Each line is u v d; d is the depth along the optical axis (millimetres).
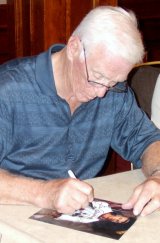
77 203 1228
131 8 3613
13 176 1337
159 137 1671
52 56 1520
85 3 2486
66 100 1516
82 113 1574
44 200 1257
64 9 2430
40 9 2418
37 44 2494
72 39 1390
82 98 1428
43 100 1502
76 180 1271
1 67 1565
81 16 2486
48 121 1525
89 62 1309
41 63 1504
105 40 1264
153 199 1279
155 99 1922
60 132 1548
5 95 1465
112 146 1758
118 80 1328
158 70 1998
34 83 1495
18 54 2686
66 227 1158
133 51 1272
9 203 1282
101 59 1279
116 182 1483
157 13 3771
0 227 1137
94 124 1618
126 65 1287
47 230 1140
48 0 2377
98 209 1263
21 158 1533
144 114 1743
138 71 2020
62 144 1566
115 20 1285
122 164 2869
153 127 1729
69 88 1473
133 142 1700
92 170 1679
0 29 2965
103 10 1321
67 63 1438
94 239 1104
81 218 1207
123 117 1693
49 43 2424
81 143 1608
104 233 1132
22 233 1109
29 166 1546
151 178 1400
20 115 1493
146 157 1607
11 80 1488
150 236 1128
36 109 1503
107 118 1644
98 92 1368
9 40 2787
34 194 1272
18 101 1481
